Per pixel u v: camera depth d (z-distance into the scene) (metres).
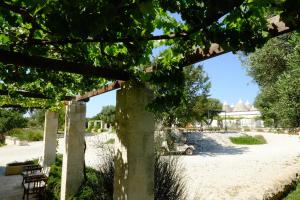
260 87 11.49
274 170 11.12
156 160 4.75
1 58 2.41
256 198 6.93
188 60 2.56
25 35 2.62
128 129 3.14
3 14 2.00
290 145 21.98
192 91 16.86
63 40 2.16
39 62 2.59
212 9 1.46
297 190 7.63
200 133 24.00
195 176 10.18
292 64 7.79
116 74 3.10
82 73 2.86
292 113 7.82
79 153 6.11
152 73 2.81
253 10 1.64
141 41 2.00
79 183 6.00
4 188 8.98
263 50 10.13
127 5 1.44
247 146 21.84
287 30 1.74
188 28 1.93
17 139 27.41
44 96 6.15
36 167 9.70
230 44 1.81
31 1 1.54
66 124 6.19
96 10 1.37
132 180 3.09
